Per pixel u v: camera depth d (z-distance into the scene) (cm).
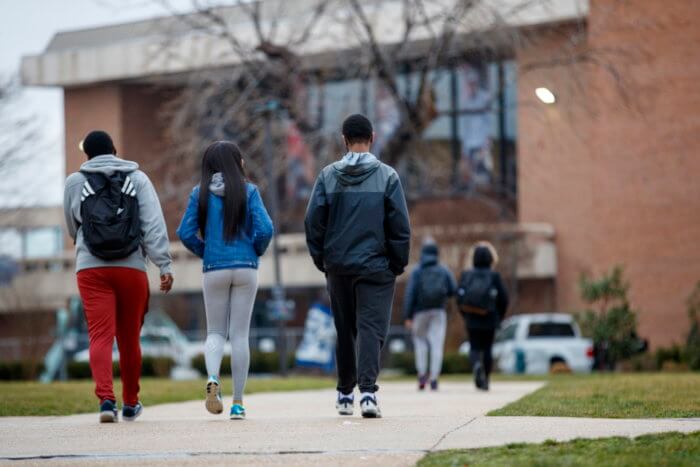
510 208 12294
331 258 2194
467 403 2977
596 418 2166
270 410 2772
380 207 2192
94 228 2188
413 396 3584
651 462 1429
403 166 9019
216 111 8525
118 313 2258
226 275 2205
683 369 6931
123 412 2278
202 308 12481
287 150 8662
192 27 8275
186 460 1584
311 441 1759
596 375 5825
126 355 2267
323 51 9944
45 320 9188
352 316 2255
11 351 9419
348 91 11012
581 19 9000
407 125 8300
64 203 2255
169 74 9988
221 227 2211
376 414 2180
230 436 1858
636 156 9381
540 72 10819
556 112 11475
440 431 1878
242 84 8662
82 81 13375
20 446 1783
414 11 8150
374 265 2178
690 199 9212
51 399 3112
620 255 9450
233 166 2233
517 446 1623
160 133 13588
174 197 8819
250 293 2228
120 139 13500
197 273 12375
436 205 9925
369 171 2198
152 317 8606
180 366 8500
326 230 2212
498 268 9444
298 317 12938
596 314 6981
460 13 7756
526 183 12000
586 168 11731
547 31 10725
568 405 2530
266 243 2227
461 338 8125
